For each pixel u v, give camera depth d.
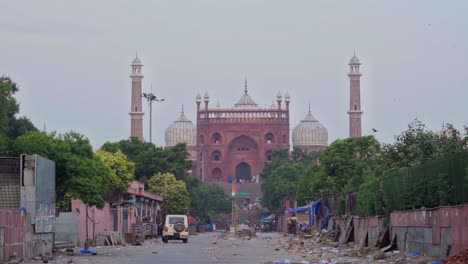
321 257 53.97
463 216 38.56
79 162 72.50
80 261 49.66
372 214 63.62
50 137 72.44
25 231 50.12
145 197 126.19
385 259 47.78
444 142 73.06
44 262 47.34
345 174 123.56
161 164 158.88
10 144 69.75
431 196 46.12
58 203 77.62
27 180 53.25
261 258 54.19
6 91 86.50
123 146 158.88
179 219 96.56
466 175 39.50
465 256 35.28
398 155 77.44
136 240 89.25
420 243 47.03
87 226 80.94
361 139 126.44
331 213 102.00
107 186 86.62
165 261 50.31
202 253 63.19
